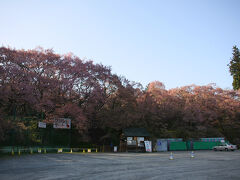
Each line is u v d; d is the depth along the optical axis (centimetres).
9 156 2505
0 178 1178
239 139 5578
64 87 3841
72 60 4203
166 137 4834
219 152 3819
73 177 1231
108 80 4512
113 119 4194
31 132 3384
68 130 4153
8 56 3394
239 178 1257
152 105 4822
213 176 1313
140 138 4072
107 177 1238
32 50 3938
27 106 3619
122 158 2500
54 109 3775
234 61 4066
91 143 4338
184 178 1234
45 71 3781
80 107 4166
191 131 5422
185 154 3291
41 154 2919
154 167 1703
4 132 2723
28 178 1188
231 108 5769
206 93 6150
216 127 6078
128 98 4406
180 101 5844
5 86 3011
